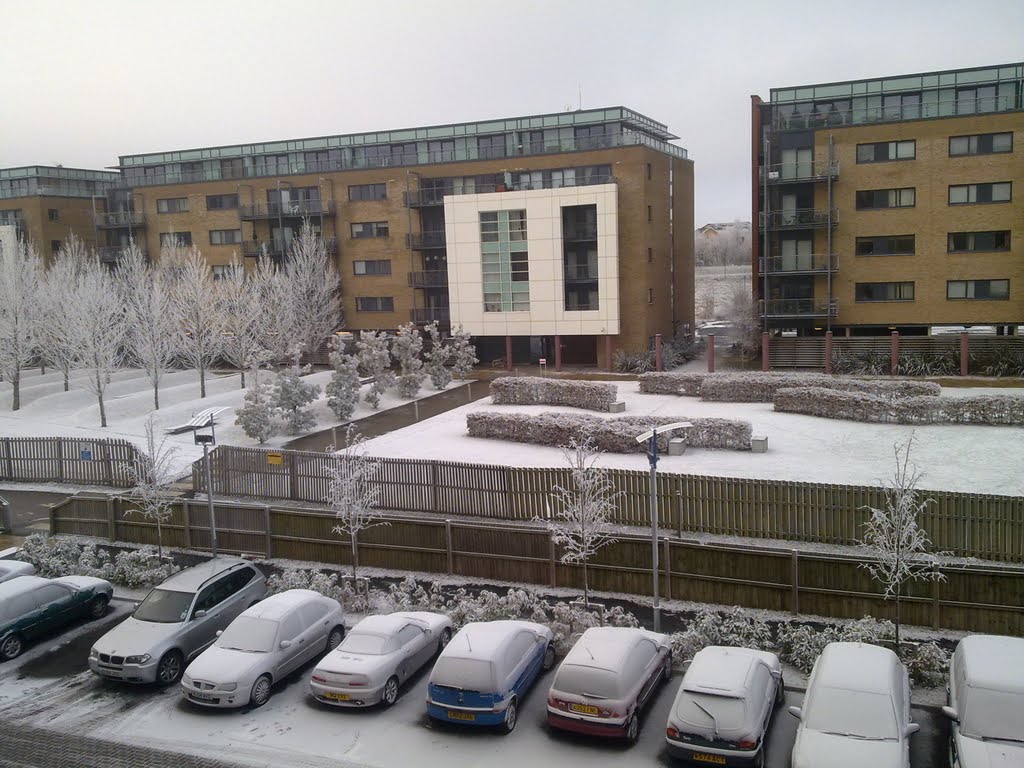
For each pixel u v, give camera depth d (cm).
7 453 3009
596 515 1792
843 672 1112
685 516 2012
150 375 4391
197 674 1338
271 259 6106
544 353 5822
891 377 4331
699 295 11531
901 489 1555
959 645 1218
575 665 1205
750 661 1193
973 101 4534
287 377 3431
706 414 3416
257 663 1361
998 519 1730
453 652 1262
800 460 2544
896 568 1448
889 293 4775
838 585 1593
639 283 5228
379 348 4031
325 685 1320
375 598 1758
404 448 2989
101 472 2891
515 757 1166
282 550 2120
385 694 1329
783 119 4841
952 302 4647
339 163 6162
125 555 2070
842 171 4756
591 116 5509
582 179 5350
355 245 5997
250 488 2555
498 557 1878
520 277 5278
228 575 1673
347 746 1215
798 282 4941
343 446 3095
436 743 1214
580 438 2767
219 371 5516
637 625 1536
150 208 6588
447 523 1925
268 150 6406
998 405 2916
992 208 4512
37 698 1428
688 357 5600
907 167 4644
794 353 4794
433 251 5862
